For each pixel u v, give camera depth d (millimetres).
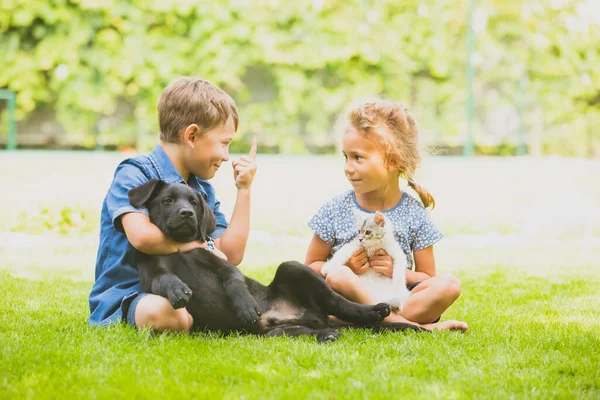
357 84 19734
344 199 5453
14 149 19188
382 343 4148
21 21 18547
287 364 3738
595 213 12500
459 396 3262
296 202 12859
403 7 19672
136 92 19344
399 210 5363
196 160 4910
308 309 4758
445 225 11430
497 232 11109
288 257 8383
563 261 8414
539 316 5301
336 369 3623
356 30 19422
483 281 6965
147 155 4949
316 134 20016
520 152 20922
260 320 4566
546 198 13922
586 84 21062
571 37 20781
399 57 19656
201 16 19156
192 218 4504
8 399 3158
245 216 5059
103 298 4625
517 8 20516
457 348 4109
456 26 20062
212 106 4863
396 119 5324
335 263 5055
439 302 4797
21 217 10352
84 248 8836
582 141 21609
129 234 4484
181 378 3465
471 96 19547
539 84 20922
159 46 19234
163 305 4281
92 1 18672
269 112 20031
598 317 5289
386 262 5113
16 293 5875
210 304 4523
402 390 3322
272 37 19234
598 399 3262
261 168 16578
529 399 3225
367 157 5172
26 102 19062
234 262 5035
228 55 19250
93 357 3783
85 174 14938
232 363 3730
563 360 3852
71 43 18891
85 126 19500
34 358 3730
